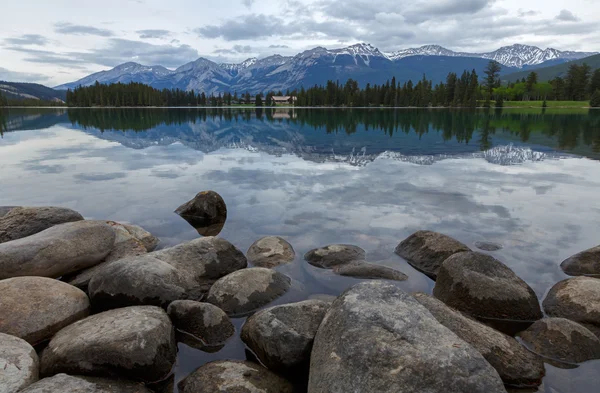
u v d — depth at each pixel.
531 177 11.48
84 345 3.50
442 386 2.77
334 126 33.47
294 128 31.28
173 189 10.44
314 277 5.64
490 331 3.94
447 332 3.28
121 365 3.43
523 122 36.28
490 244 6.53
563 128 28.72
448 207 8.63
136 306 4.31
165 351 3.74
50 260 5.30
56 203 9.09
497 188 10.21
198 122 39.66
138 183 11.12
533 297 4.70
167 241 7.05
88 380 3.26
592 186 10.27
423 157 15.55
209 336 4.21
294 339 3.71
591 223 7.51
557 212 8.17
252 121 41.62
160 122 39.62
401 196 9.56
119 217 8.21
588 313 4.37
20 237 6.51
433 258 5.92
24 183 11.05
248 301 4.88
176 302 4.45
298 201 9.23
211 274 5.68
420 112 69.94
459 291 4.84
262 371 3.57
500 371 3.53
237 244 6.88
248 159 15.25
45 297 4.38
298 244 6.76
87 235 5.84
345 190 10.18
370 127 31.89
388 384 2.80
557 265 5.85
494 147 18.34
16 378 3.18
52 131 27.95
